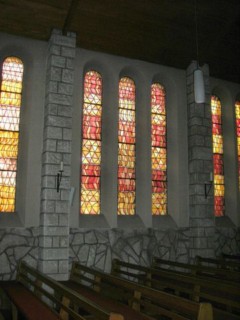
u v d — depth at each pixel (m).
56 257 8.03
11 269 8.11
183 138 10.67
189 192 10.38
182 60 10.75
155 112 10.85
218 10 9.38
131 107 10.54
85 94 9.98
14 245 8.24
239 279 7.37
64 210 8.28
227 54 10.78
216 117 11.72
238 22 9.93
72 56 9.03
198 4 9.15
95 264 8.90
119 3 8.82
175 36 9.97
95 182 9.59
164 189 10.48
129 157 10.19
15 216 8.51
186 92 10.99
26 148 8.85
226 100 11.80
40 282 6.79
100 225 9.20
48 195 8.20
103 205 9.55
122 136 10.23
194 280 6.12
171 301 4.66
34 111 8.96
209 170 10.34
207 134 10.51
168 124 10.91
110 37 9.65
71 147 8.96
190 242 10.08
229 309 6.24
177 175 10.39
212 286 5.75
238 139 11.70
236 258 9.69
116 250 9.21
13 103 9.09
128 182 10.02
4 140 8.84
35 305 5.68
